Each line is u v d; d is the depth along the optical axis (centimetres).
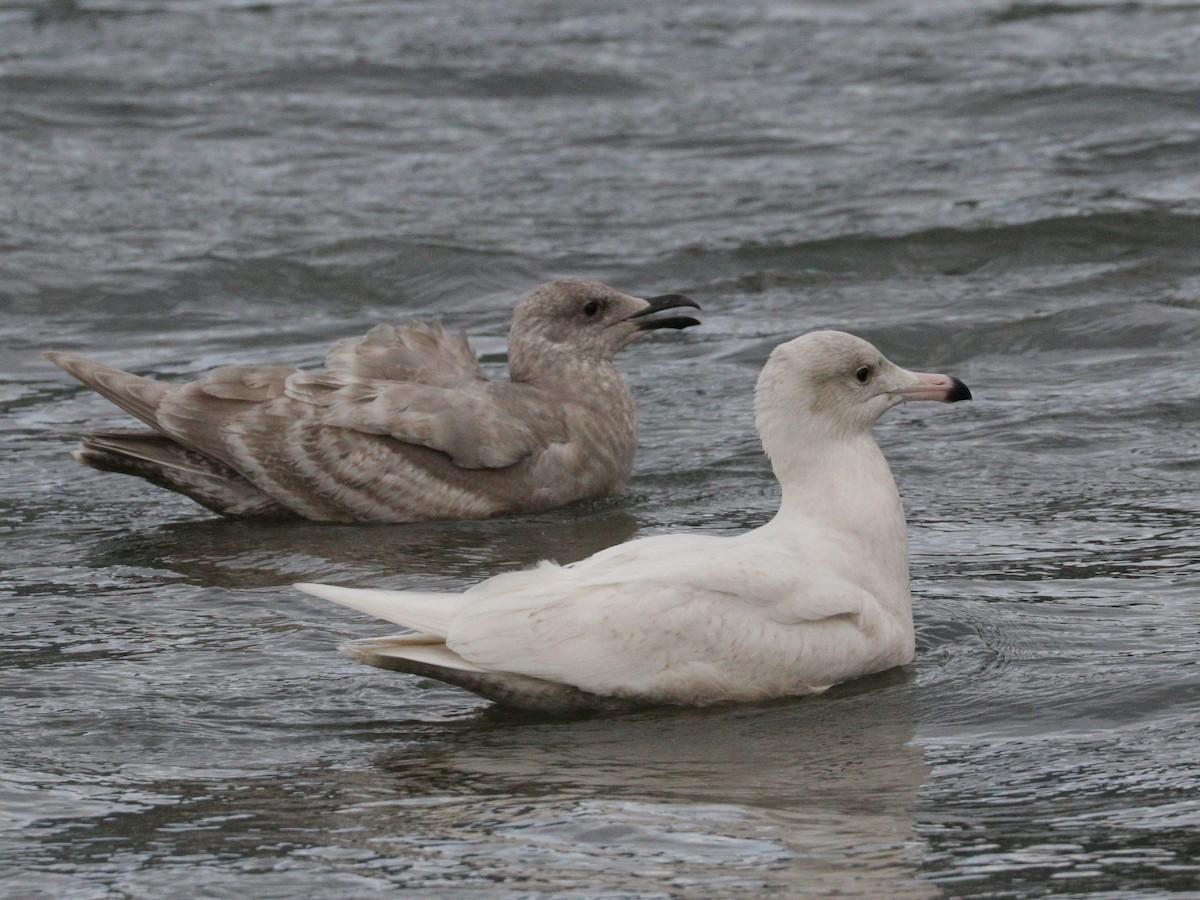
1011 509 1362
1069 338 1859
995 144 2623
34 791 887
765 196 2417
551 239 2266
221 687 1033
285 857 809
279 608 1176
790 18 3509
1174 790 856
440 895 768
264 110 2889
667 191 2456
